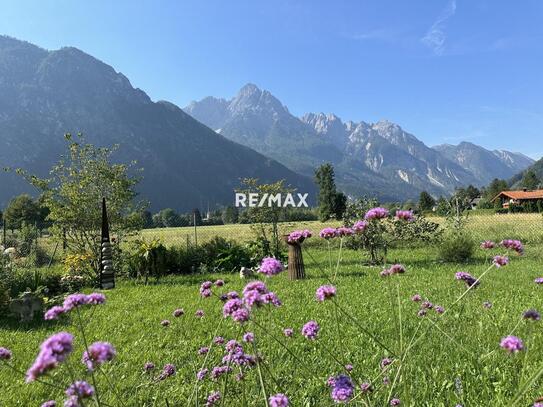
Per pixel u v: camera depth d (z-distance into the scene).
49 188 13.29
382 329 5.58
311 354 4.63
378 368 3.91
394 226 13.72
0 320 7.62
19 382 4.45
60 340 1.37
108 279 11.32
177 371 4.43
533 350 3.95
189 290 10.12
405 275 10.72
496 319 5.49
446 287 8.74
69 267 12.46
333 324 6.05
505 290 8.30
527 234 18.33
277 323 6.02
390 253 16.08
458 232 17.25
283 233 18.23
